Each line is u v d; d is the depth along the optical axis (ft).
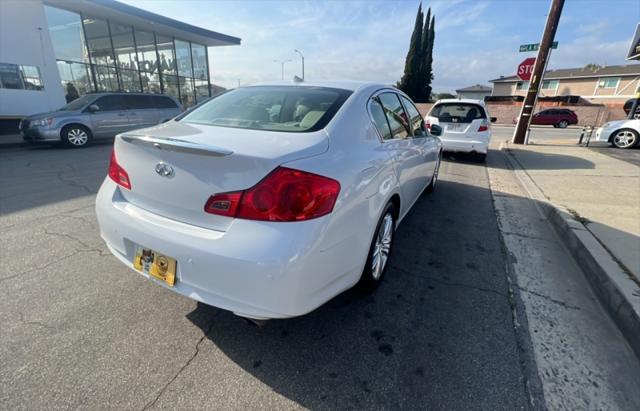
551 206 14.37
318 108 7.23
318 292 5.55
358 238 6.36
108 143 33.17
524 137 37.22
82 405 5.05
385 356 6.23
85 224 11.67
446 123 25.31
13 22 35.29
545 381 5.76
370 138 7.52
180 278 5.59
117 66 48.57
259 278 4.91
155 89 54.75
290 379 5.67
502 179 21.04
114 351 6.09
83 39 43.86
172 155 5.55
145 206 6.24
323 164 5.58
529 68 36.27
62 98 40.06
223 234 5.21
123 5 42.39
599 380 5.82
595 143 37.32
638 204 14.67
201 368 5.82
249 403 5.22
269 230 4.97
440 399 5.38
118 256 6.64
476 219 13.58
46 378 5.48
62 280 8.18
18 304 7.24
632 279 7.96
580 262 9.84
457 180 20.51
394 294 8.16
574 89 138.62
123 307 7.27
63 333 6.46
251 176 5.05
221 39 59.11
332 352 6.28
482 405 5.29
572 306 7.89
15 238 10.45
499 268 9.61
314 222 5.17
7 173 19.36
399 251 10.52
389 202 8.19
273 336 6.63
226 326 6.84
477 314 7.49
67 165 21.91
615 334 6.97
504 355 6.31
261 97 8.25
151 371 5.71
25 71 36.70
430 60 129.18
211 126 7.07
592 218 12.51
